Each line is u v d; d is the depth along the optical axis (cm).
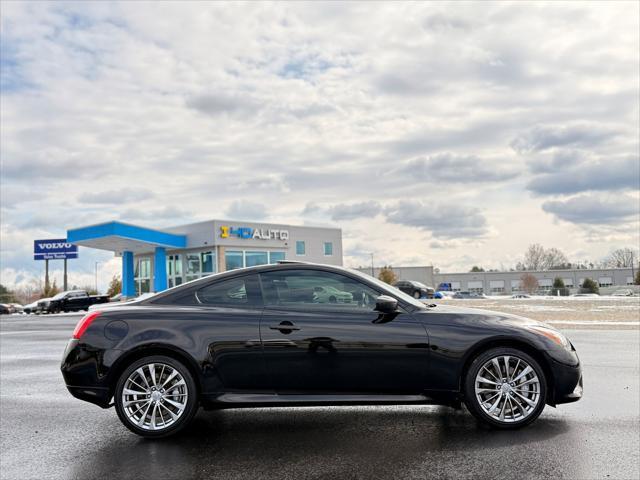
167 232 4250
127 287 4506
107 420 585
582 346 1127
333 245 5203
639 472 399
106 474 415
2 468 432
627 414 566
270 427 538
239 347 519
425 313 533
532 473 399
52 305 3838
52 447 487
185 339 518
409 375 517
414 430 517
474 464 420
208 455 455
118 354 514
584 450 450
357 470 412
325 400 516
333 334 518
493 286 10475
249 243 4481
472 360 525
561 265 12388
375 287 545
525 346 527
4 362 1064
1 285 7638
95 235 3925
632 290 6288
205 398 518
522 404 520
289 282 550
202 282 556
